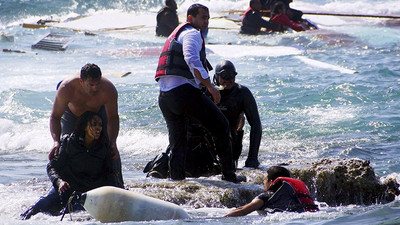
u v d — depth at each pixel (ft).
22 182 96.37
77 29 296.71
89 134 78.95
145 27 303.27
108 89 83.35
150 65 223.10
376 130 141.28
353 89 175.11
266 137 138.62
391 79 187.32
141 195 73.92
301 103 165.89
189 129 98.37
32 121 159.02
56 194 78.74
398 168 111.34
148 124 153.79
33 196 85.66
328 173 92.89
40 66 222.28
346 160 96.58
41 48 255.09
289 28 282.36
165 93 89.40
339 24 302.25
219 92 88.84
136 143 140.05
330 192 92.68
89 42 266.98
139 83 194.08
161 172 98.32
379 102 163.84
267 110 160.76
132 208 72.49
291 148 129.18
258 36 274.77
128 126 152.05
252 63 218.38
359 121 147.95
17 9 344.49
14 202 82.12
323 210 78.13
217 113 89.71
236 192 87.04
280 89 178.50
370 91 173.27
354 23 304.09
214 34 281.13
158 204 73.77
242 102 99.40
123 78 202.49
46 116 163.12
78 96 82.43
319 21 308.40
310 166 96.84
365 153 123.24
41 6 349.82
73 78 82.84
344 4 369.91
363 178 92.12
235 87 99.66
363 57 223.71
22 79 200.34
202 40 88.38
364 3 373.61
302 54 232.32
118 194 72.69
